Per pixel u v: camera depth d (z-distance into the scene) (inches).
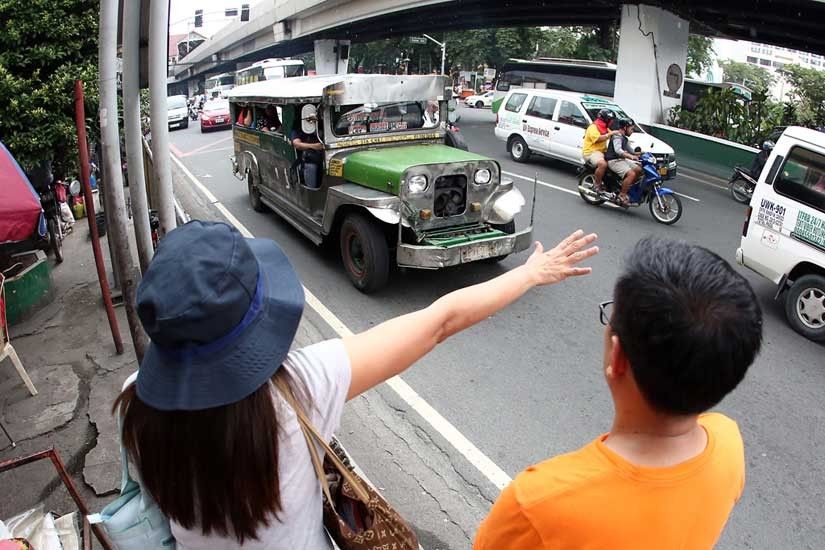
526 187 449.7
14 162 180.4
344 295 248.7
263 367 41.8
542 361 193.9
